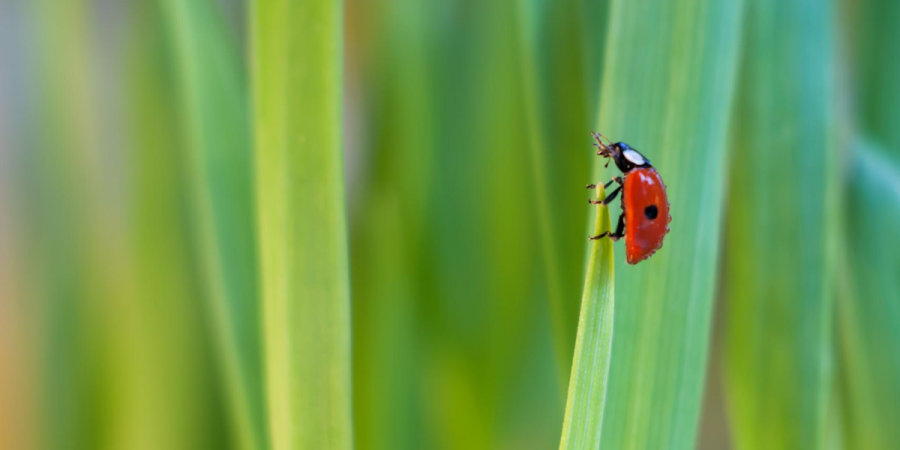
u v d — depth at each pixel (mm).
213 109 107
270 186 96
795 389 105
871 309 108
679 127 98
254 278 107
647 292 98
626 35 98
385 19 112
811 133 105
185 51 107
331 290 95
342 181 94
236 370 107
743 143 106
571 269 104
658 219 95
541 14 104
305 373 95
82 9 111
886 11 110
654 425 98
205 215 108
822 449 105
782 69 105
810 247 105
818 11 105
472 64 112
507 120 112
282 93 95
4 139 112
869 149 109
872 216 107
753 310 106
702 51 98
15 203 112
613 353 98
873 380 109
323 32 94
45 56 111
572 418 90
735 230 106
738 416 106
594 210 98
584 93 104
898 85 110
